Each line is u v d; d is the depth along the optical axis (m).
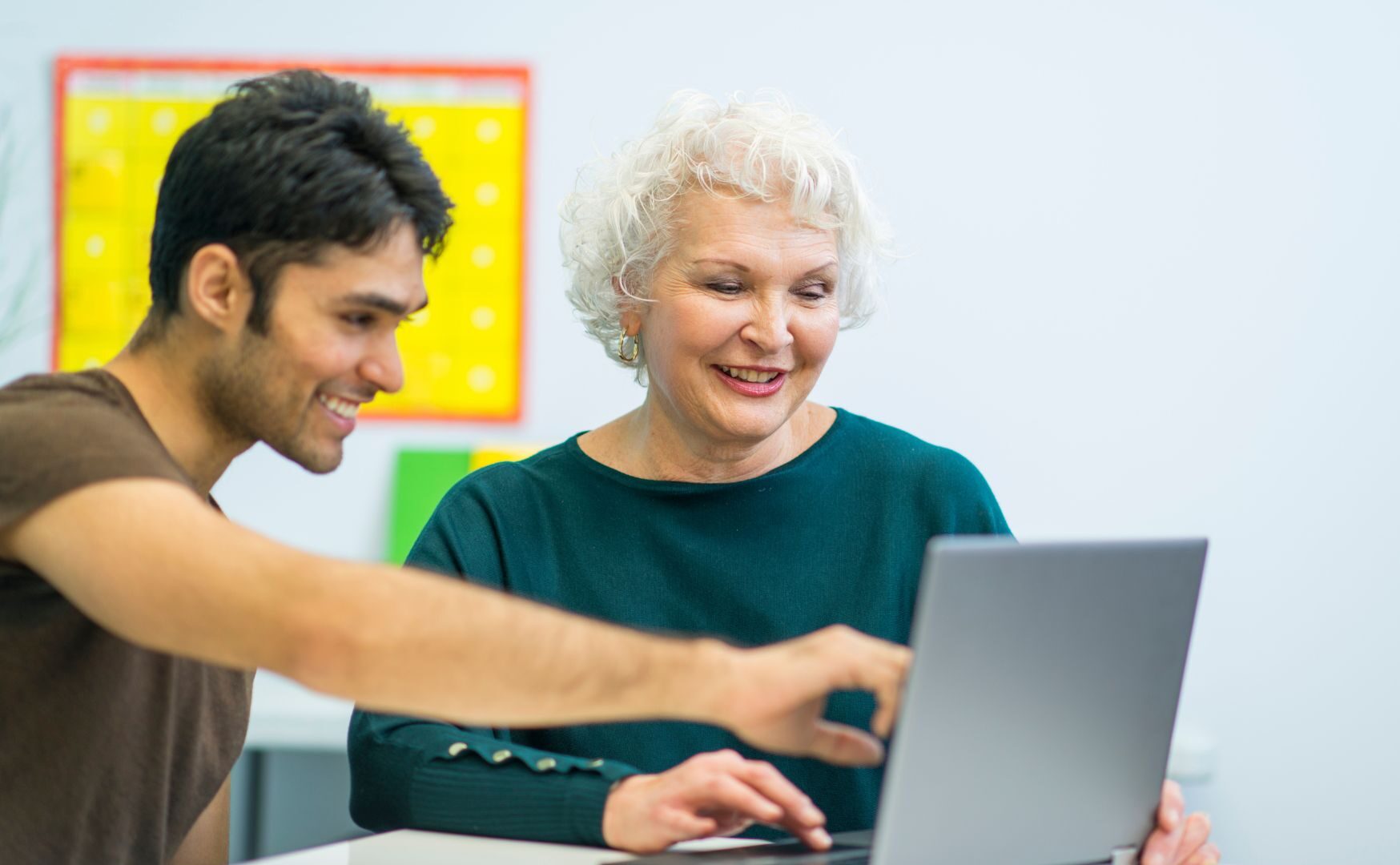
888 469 1.73
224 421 1.23
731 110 1.63
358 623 0.96
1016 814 1.07
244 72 3.32
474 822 1.34
